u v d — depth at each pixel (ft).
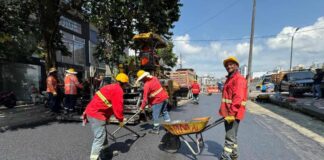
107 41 50.98
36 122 27.68
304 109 34.94
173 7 42.78
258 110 39.96
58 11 38.09
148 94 22.95
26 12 38.22
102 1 35.47
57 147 18.35
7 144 19.02
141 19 38.96
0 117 30.81
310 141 20.44
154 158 16.43
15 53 44.88
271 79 98.78
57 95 31.76
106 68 92.02
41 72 60.80
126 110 28.19
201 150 18.03
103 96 15.46
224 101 15.03
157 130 22.97
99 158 16.25
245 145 19.20
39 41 41.09
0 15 35.78
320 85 50.47
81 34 81.51
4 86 51.31
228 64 14.84
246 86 14.55
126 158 16.42
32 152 17.22
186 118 31.96
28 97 56.70
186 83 73.46
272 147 18.72
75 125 26.14
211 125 15.75
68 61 73.87
